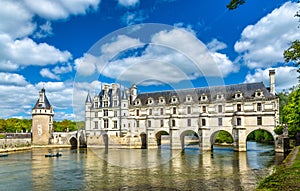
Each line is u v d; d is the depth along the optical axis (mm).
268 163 37000
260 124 58812
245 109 60219
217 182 23438
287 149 51406
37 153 59188
